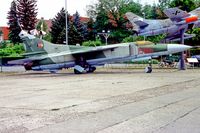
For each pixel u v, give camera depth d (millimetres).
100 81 29250
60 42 93125
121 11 111062
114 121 11344
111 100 16625
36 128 10555
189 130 9859
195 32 62625
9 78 36531
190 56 58125
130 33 105062
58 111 13750
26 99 17844
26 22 115875
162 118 11672
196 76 33188
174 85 24031
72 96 18734
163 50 42750
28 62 46438
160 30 51469
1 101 17203
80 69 43594
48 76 38938
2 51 78250
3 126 10938
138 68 52656
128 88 22516
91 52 44500
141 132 9695
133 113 12758
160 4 98375
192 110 13180
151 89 21547
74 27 93062
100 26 111375
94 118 11953
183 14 48750
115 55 44156
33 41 46250
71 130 10133
